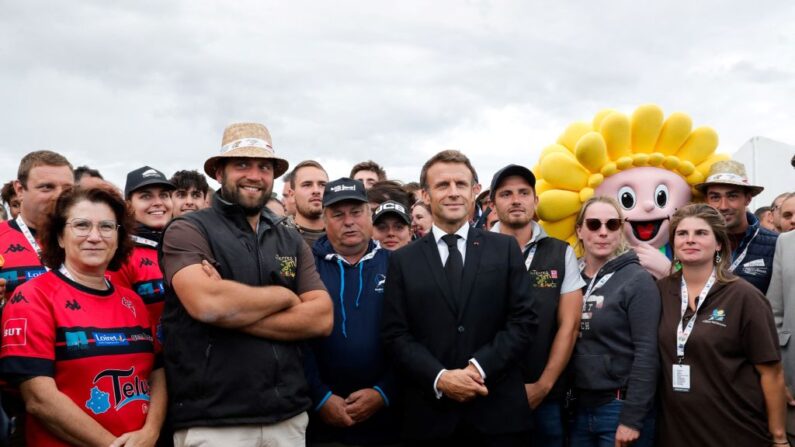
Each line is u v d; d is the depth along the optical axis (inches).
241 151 133.1
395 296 144.4
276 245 137.2
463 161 149.7
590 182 198.1
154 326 141.8
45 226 127.0
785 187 373.7
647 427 150.1
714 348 143.7
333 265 159.5
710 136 203.3
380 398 148.2
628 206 199.9
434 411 138.3
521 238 170.4
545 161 199.3
